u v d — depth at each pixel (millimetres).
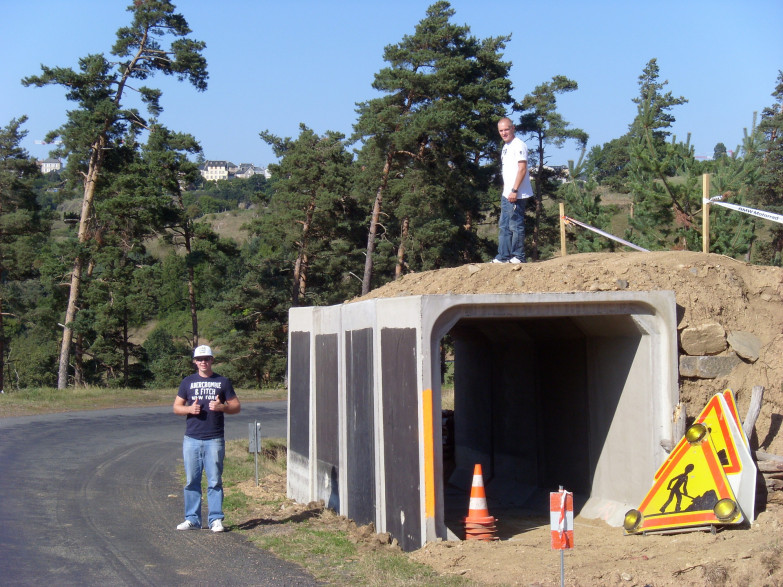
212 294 60000
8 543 8516
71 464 14672
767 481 8461
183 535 9109
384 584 6996
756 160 17969
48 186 44375
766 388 9328
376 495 9344
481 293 9195
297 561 7926
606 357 10328
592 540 8828
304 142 49156
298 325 12461
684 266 10062
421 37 35750
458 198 37625
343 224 49250
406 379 8633
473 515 8953
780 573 6688
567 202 22750
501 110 40250
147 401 30578
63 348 41438
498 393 14023
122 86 39281
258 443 13078
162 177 43094
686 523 8258
